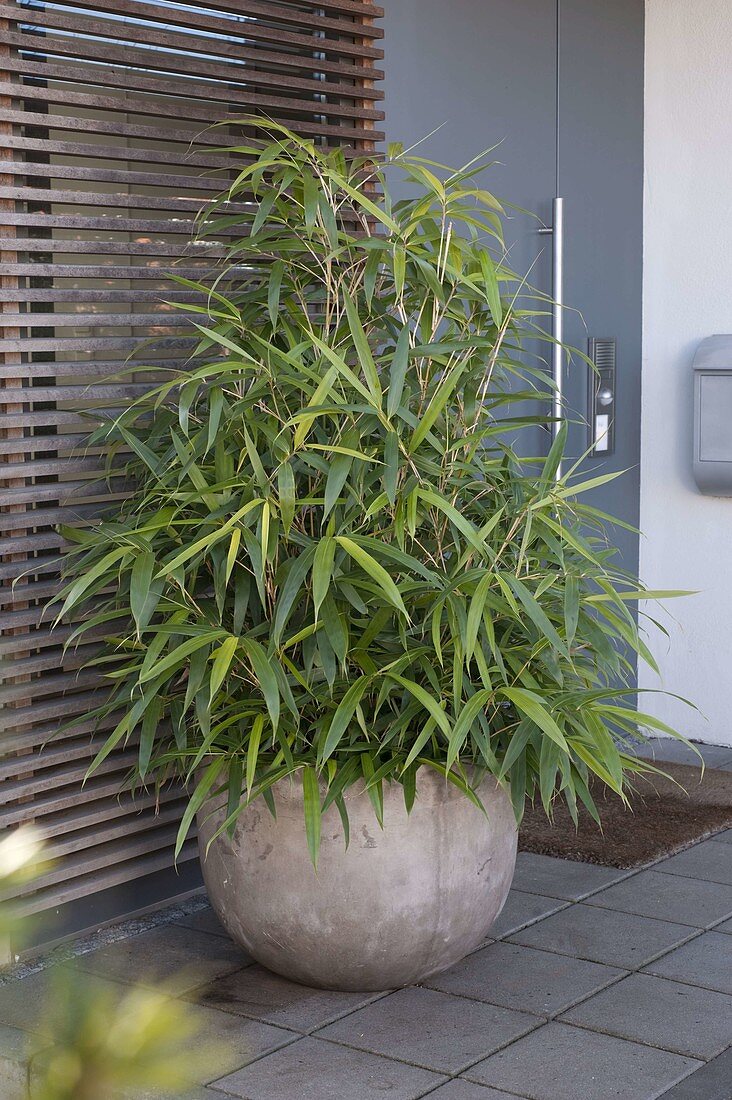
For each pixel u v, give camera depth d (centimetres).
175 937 266
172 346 271
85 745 255
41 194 243
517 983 240
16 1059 71
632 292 436
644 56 434
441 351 219
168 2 270
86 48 249
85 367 252
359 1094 197
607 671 247
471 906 229
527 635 228
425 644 225
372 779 209
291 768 210
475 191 240
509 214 377
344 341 237
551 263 396
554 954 255
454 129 352
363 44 314
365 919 220
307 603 226
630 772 397
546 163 390
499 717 231
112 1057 48
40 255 254
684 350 435
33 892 251
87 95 250
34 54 250
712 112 421
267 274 260
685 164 429
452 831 224
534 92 382
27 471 242
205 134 275
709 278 428
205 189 275
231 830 224
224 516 219
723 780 389
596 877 302
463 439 224
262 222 225
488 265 224
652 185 437
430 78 342
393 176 330
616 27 417
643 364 444
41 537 246
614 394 429
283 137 294
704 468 418
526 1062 208
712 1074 203
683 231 432
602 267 419
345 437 213
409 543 230
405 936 223
